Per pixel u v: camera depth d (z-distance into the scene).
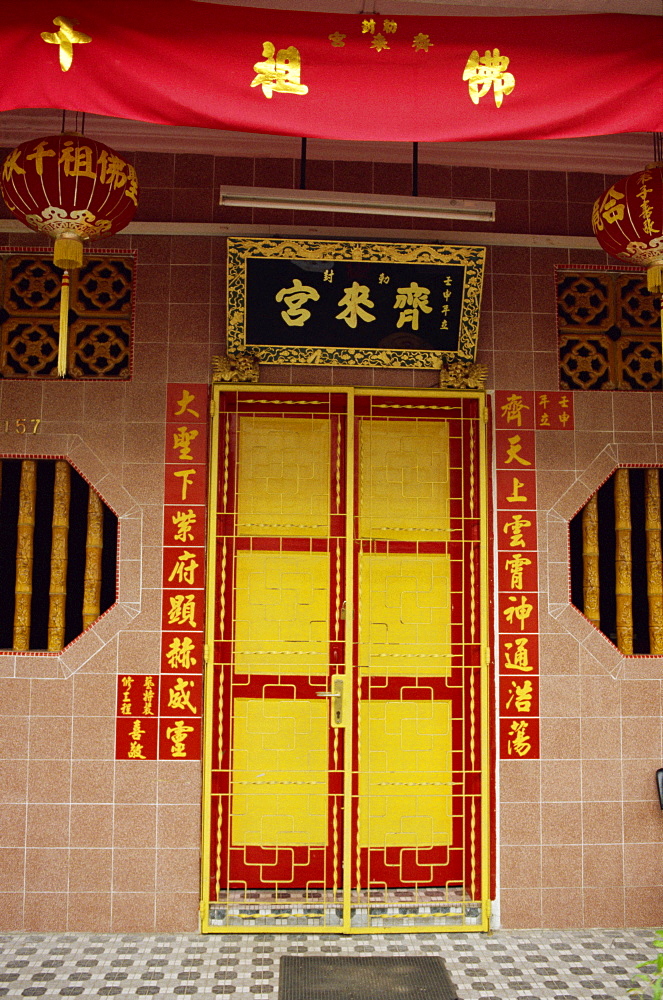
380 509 3.95
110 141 3.91
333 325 3.80
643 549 4.03
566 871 3.76
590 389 4.00
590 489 3.95
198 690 3.71
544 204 4.06
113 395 3.83
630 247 3.06
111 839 3.63
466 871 3.80
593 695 3.85
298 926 3.64
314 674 3.87
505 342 3.98
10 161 2.80
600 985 3.19
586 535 3.98
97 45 2.65
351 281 3.73
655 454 3.99
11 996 3.04
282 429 3.94
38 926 3.58
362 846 3.83
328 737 3.85
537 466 3.94
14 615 3.77
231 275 3.69
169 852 3.64
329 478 3.94
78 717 3.68
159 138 3.90
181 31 2.67
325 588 3.90
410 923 3.69
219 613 3.83
